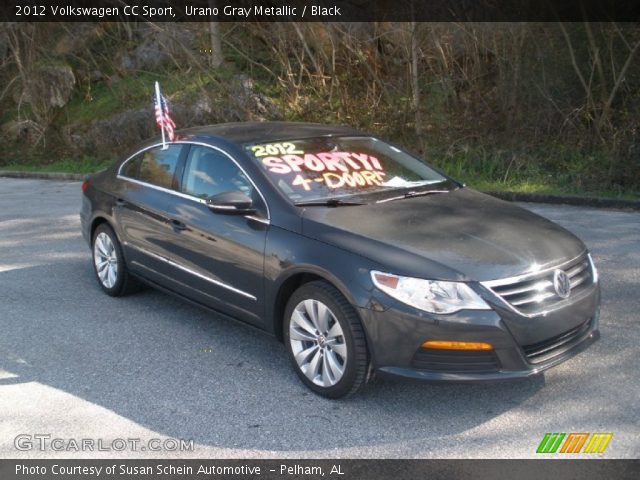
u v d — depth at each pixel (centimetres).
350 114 1514
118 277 627
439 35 1402
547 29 1307
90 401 440
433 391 443
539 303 405
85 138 1808
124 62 1881
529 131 1320
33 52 1883
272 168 503
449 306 389
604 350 493
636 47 1205
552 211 1010
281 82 1591
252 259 473
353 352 413
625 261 712
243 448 381
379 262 409
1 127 1927
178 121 1656
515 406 419
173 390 453
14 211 1142
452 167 1306
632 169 1125
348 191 500
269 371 479
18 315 602
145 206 579
